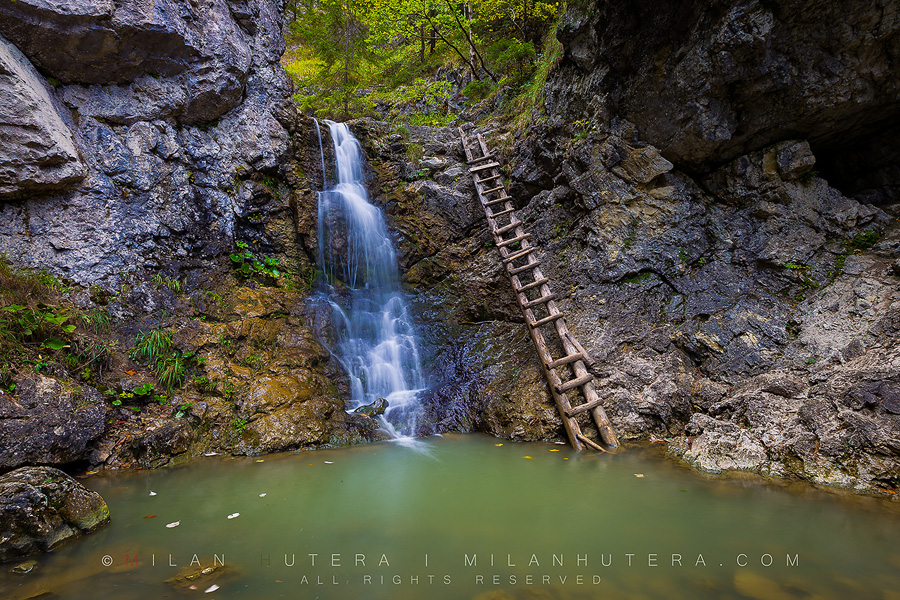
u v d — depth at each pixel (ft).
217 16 22.85
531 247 24.23
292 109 27.81
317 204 26.30
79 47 18.85
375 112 38.14
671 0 18.76
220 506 12.63
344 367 22.16
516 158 27.76
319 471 15.23
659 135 21.62
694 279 20.99
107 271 19.67
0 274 16.62
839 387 14.83
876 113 19.51
